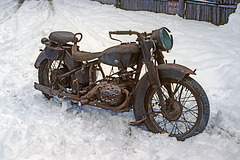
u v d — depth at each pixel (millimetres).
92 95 3771
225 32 9039
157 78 3352
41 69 4633
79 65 4102
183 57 6355
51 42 4297
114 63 3572
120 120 3838
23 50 7516
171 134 3434
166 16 11977
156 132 3520
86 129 3652
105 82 3711
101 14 12258
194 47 6922
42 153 3035
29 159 2926
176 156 2893
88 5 16000
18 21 11508
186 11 11633
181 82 3316
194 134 3271
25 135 3367
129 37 7996
